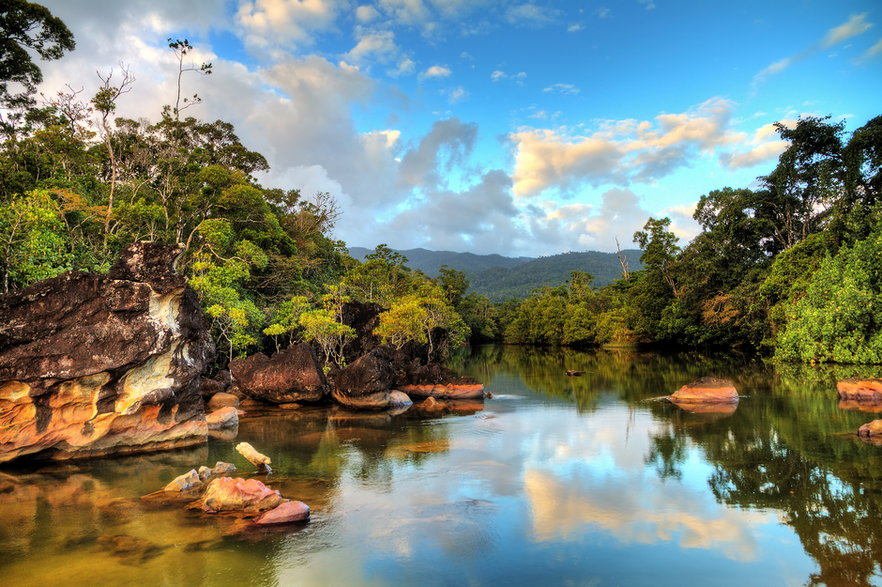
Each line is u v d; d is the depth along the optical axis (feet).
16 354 51.16
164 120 197.26
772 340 163.02
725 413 81.25
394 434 70.90
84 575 29.71
